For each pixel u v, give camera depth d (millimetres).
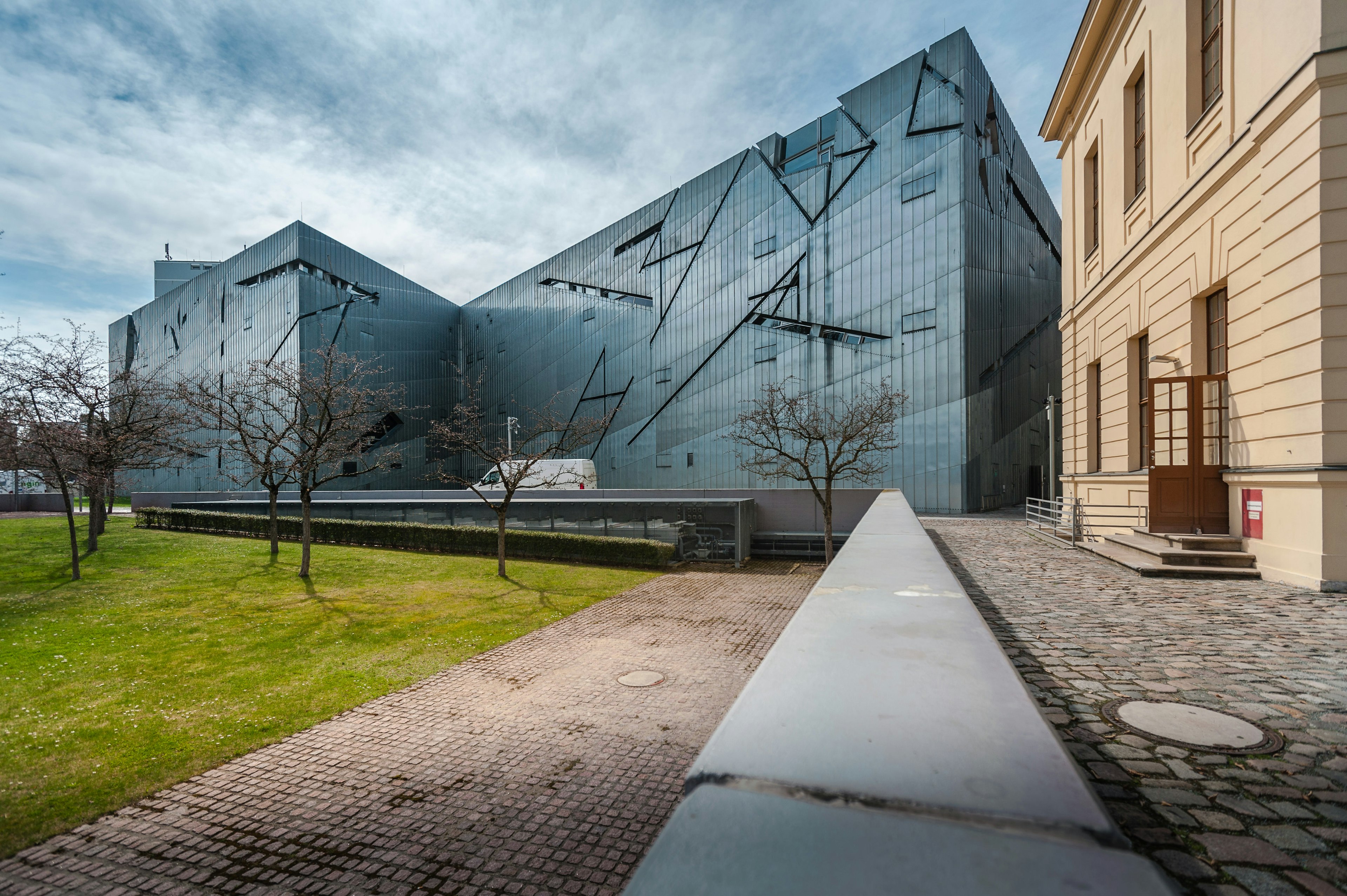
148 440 20141
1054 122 17734
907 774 1062
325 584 15617
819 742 1216
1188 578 7957
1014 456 33438
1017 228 34656
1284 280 7750
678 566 19016
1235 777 2496
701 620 12188
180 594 14398
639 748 6406
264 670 9070
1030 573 8352
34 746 6531
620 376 45312
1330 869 1857
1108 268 14242
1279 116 7746
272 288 48719
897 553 4480
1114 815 2205
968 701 1452
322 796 5488
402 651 10039
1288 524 7688
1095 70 14883
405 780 5754
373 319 52688
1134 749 2787
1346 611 5883
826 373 32812
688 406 40000
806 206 33938
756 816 942
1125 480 12570
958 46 28422
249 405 19812
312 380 20469
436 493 27031
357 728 6988
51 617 12211
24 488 40938
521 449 19469
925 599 2764
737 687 8297
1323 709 3307
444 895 4180
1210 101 10141
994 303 30844
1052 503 13352
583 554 19406
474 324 61438
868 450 23797
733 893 724
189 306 62312
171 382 31359
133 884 4336
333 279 49438
